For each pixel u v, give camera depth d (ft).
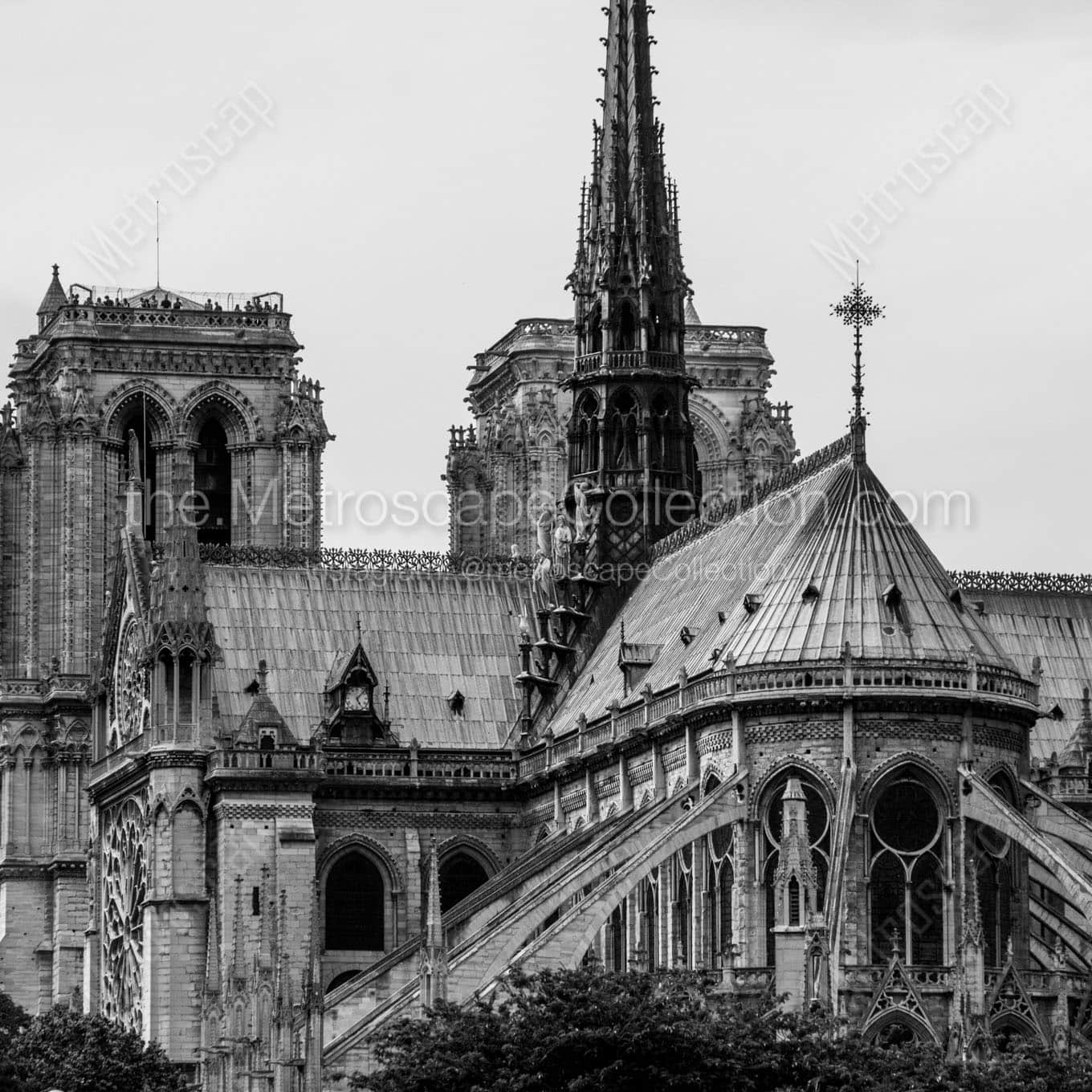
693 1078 643.86
